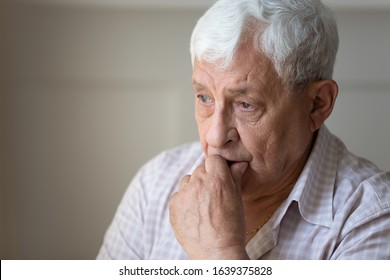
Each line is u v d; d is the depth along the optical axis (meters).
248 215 2.07
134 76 2.99
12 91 3.04
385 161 3.00
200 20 1.83
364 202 1.94
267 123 1.83
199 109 1.91
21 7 2.94
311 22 1.82
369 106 2.94
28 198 3.16
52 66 3.00
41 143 3.09
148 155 3.09
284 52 1.77
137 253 2.28
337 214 1.95
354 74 2.90
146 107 3.03
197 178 1.90
